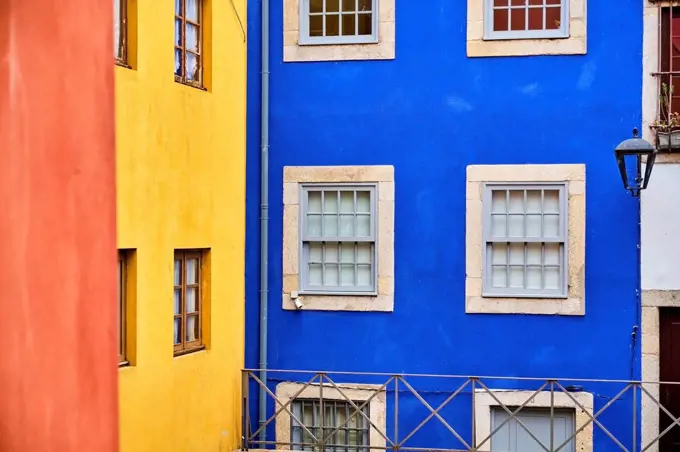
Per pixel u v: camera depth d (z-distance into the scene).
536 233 10.25
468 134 10.34
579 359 10.13
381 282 10.45
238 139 10.17
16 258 4.34
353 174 10.51
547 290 10.23
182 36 9.26
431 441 10.38
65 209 4.55
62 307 4.52
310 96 10.59
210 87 9.62
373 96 10.49
